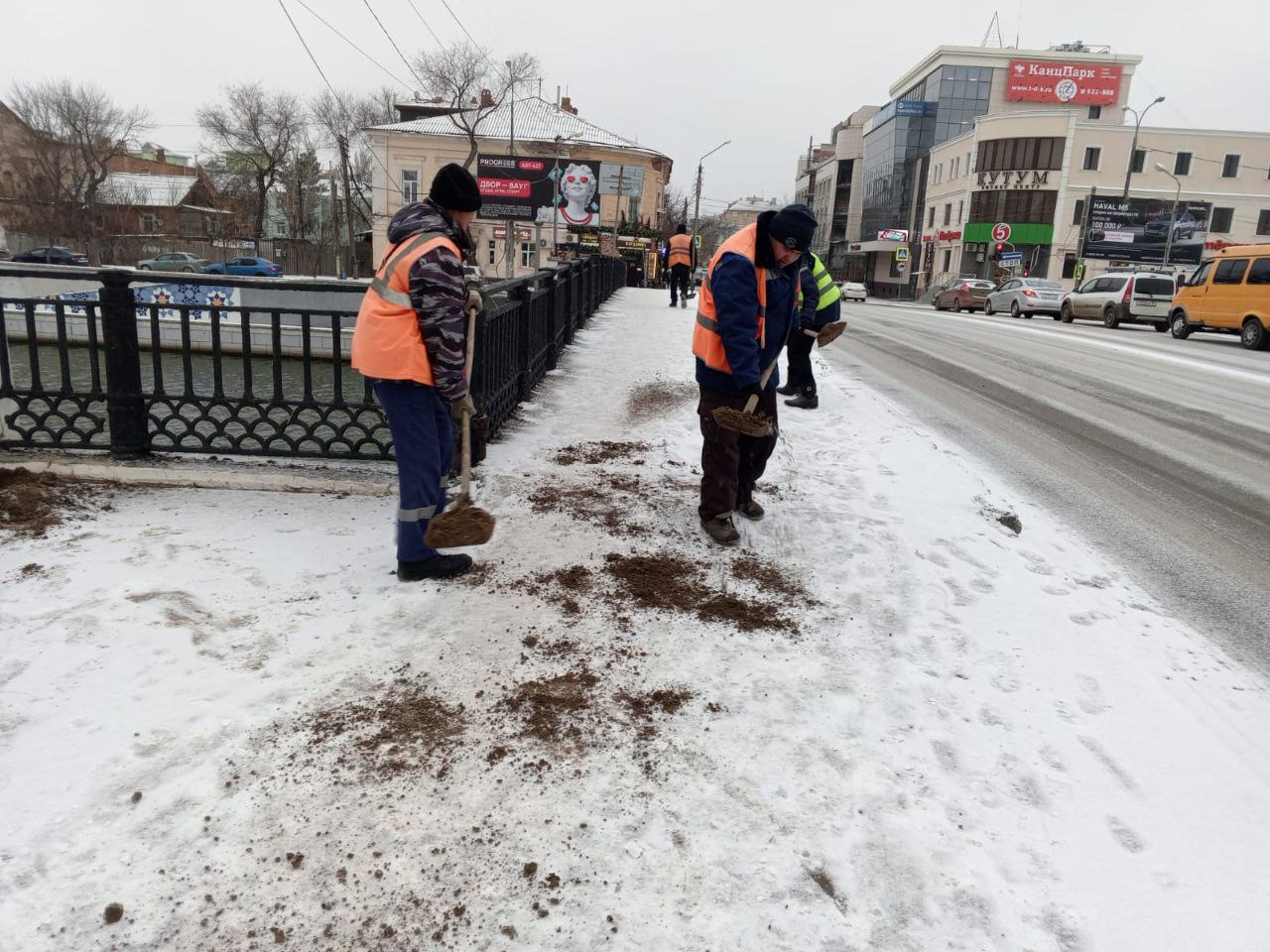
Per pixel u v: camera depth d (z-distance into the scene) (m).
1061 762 2.60
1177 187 47.97
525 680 2.85
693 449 5.87
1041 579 4.05
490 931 1.88
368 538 3.96
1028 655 3.25
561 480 4.98
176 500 4.35
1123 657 3.28
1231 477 6.35
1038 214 49.38
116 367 4.69
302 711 2.60
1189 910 2.04
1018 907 2.02
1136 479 6.22
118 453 4.77
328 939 1.84
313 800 2.23
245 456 4.90
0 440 4.83
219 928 1.85
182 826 2.12
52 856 2.00
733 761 2.51
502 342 5.86
